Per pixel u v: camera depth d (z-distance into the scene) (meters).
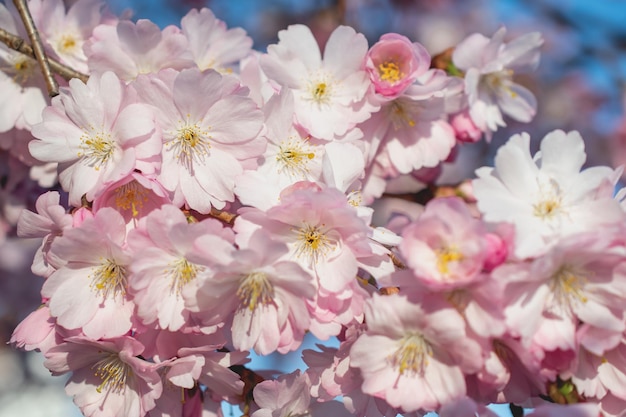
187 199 0.50
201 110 0.50
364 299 0.48
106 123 0.50
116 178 0.48
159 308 0.48
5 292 0.76
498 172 0.48
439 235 0.46
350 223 0.48
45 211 0.49
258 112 0.50
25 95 0.58
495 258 0.46
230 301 0.48
